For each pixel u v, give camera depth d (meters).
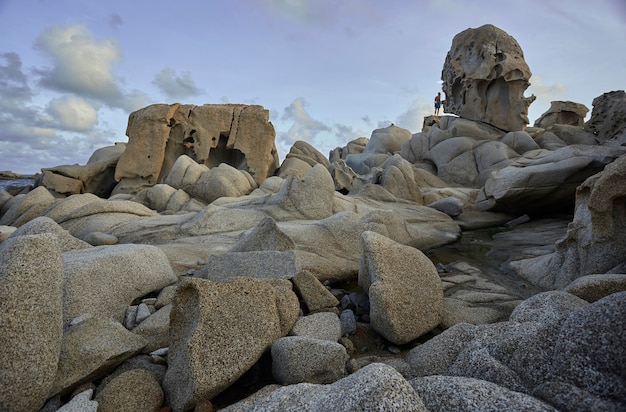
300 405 2.50
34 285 3.21
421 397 2.55
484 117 21.19
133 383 3.45
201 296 3.72
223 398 3.62
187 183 14.84
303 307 5.54
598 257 6.20
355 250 7.91
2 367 2.97
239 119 18.86
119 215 10.02
